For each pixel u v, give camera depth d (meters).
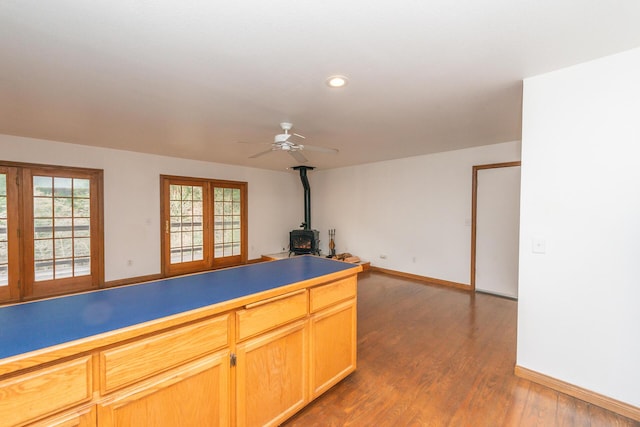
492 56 1.82
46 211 4.19
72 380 1.03
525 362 2.20
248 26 1.50
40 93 2.37
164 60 1.85
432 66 1.95
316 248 6.77
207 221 5.95
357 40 1.63
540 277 2.10
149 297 1.52
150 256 5.17
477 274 4.53
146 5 1.32
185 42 1.64
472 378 2.21
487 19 1.45
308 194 6.76
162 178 5.27
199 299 1.49
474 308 3.76
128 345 1.15
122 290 1.65
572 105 1.94
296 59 1.84
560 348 2.03
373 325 3.23
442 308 3.76
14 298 3.96
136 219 5.00
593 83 1.87
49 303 1.42
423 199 5.18
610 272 1.84
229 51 1.74
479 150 4.45
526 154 2.13
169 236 5.41
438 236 4.98
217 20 1.44
